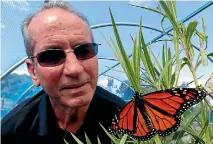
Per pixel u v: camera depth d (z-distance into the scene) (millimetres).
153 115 327
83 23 506
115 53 351
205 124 349
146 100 331
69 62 472
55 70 477
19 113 652
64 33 477
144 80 388
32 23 508
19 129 618
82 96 488
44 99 609
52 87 493
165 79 376
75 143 588
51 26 477
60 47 477
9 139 636
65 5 514
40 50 485
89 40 500
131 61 342
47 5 511
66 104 496
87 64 485
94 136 592
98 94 627
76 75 474
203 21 381
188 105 313
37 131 601
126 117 339
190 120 354
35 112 627
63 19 483
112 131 341
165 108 323
